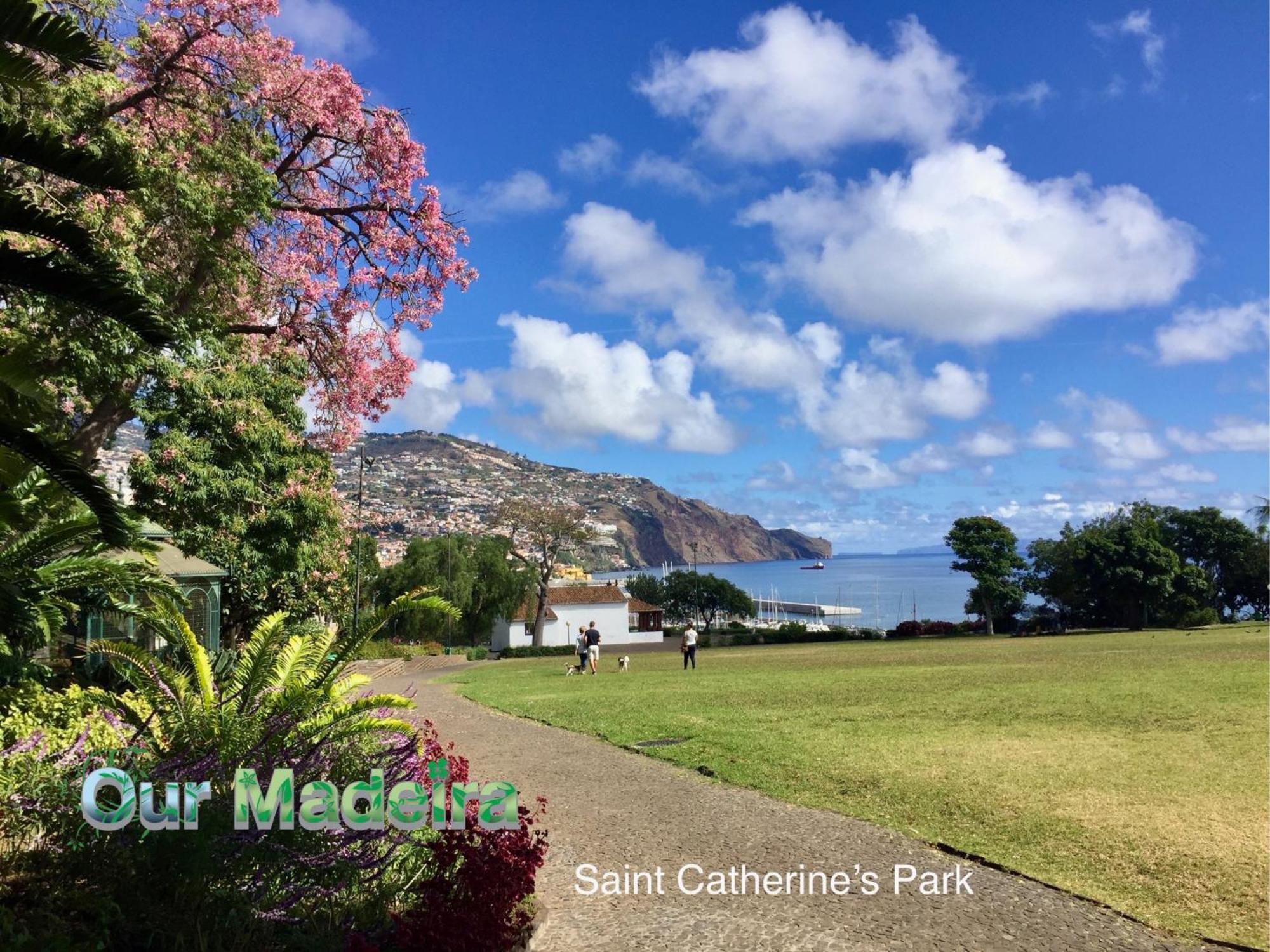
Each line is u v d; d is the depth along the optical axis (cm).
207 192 1297
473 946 515
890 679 2652
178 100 1346
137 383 1440
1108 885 706
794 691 2342
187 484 2386
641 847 849
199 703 688
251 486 2481
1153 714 1655
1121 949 574
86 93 1081
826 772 1174
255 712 669
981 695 2089
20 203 553
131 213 1162
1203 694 1967
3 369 651
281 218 1728
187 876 489
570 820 961
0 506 712
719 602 9794
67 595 1110
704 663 4119
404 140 1739
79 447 1380
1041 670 2834
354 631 727
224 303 1650
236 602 2608
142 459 2372
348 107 1650
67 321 1052
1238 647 3753
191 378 2220
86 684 1295
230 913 487
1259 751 1245
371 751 705
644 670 3716
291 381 2711
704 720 1727
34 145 570
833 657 4297
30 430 588
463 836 553
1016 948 579
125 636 1609
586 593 8888
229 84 1432
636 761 1325
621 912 667
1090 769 1150
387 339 1848
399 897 589
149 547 984
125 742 663
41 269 540
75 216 1070
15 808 526
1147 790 1020
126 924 468
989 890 700
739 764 1251
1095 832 851
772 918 647
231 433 2495
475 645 7850
